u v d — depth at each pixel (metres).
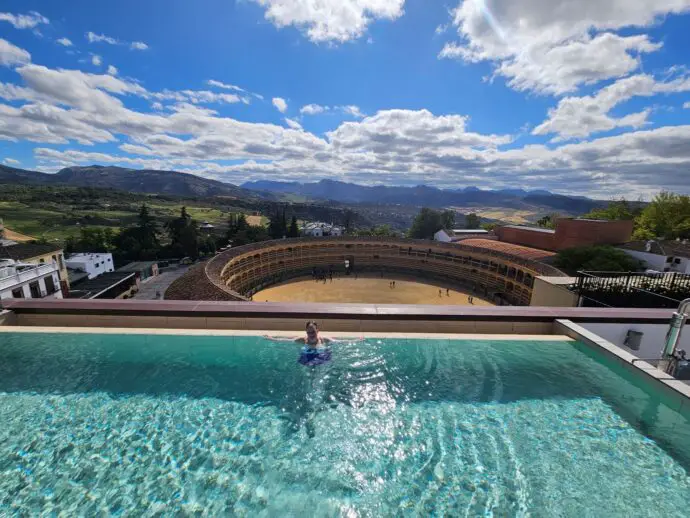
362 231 124.19
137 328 8.02
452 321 8.14
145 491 4.54
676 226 50.53
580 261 36.44
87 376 6.88
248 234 90.69
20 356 7.35
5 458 5.02
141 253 72.38
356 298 45.09
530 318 8.20
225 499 4.45
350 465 5.03
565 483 4.65
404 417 5.97
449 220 102.88
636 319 8.12
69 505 4.34
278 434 5.60
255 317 8.07
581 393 6.48
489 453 5.19
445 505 4.36
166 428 5.68
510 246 53.03
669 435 5.46
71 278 42.88
